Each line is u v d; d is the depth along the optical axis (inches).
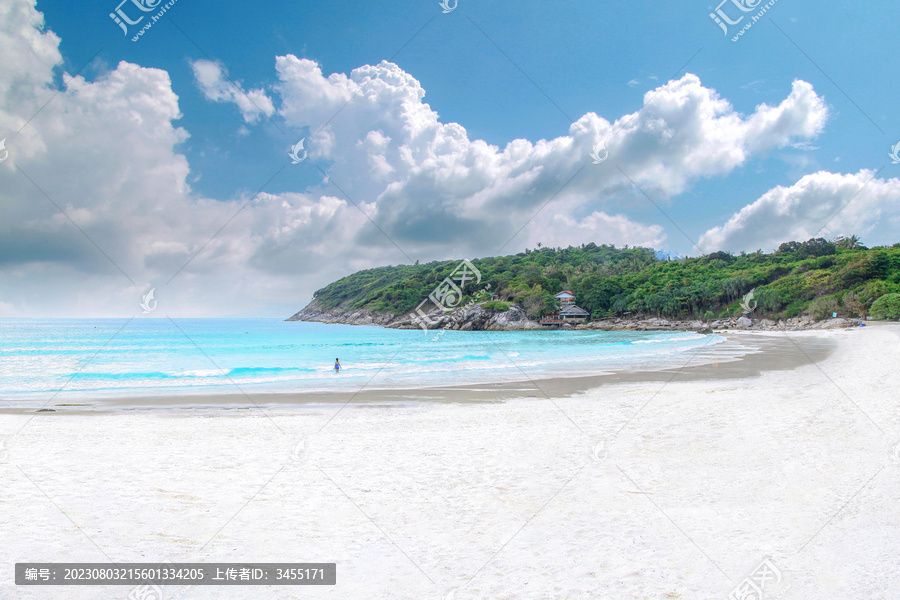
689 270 4306.1
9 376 979.9
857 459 285.4
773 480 254.1
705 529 196.9
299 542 192.1
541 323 3838.6
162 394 718.5
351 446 362.6
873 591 146.6
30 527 207.3
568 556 176.4
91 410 585.3
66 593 150.2
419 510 227.1
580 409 515.2
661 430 386.3
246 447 364.8
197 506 235.1
